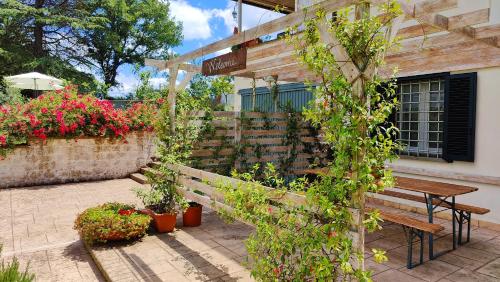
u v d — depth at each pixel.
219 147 6.82
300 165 7.97
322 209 2.66
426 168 6.20
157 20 24.00
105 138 9.77
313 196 2.73
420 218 5.97
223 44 4.42
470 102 5.52
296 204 3.12
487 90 5.38
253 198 3.39
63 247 4.88
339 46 2.56
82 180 9.53
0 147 8.38
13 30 18.23
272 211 3.28
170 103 5.88
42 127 8.74
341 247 2.60
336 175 2.60
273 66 5.78
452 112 5.74
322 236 2.65
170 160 5.59
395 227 5.47
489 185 5.40
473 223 5.61
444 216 5.96
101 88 19.95
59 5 19.38
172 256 4.34
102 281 3.90
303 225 2.89
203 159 6.63
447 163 5.93
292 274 2.97
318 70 2.76
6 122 8.45
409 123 6.47
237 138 7.06
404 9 2.86
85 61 21.03
